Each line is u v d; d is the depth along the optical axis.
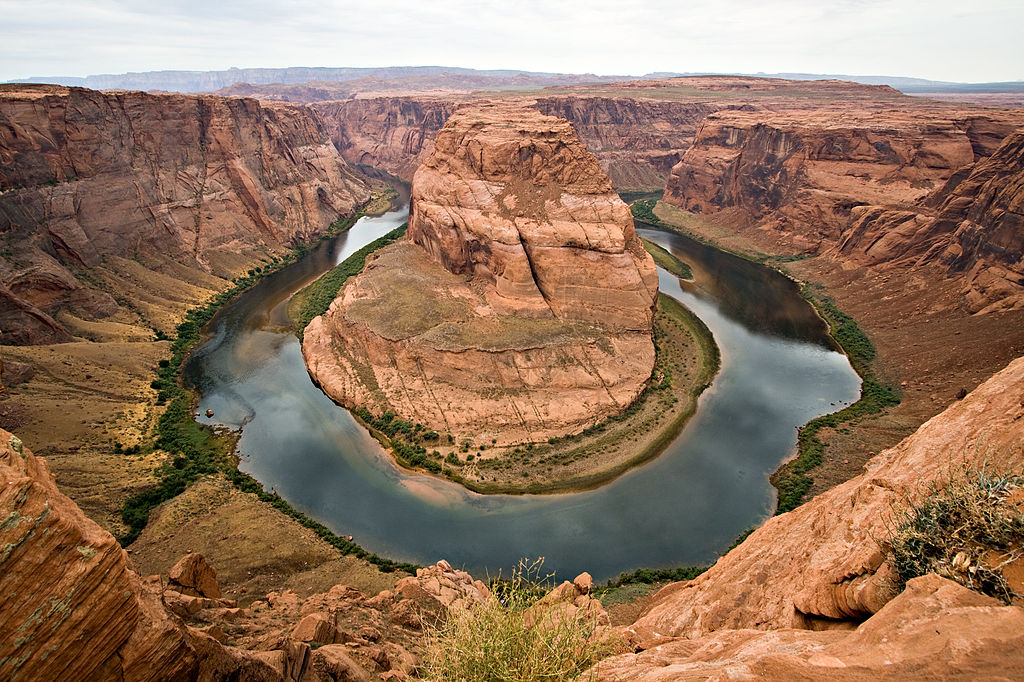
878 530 13.66
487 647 10.56
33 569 9.40
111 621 10.25
